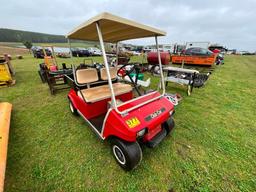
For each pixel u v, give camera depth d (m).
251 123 3.10
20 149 2.28
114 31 2.23
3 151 1.78
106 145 2.38
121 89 2.98
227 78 7.38
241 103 4.15
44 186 1.71
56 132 2.72
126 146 1.74
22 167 1.95
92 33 2.49
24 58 16.56
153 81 6.45
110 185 1.73
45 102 4.09
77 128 2.85
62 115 3.36
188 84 4.68
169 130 2.38
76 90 2.92
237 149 2.33
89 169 1.93
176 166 1.99
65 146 2.36
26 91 4.98
